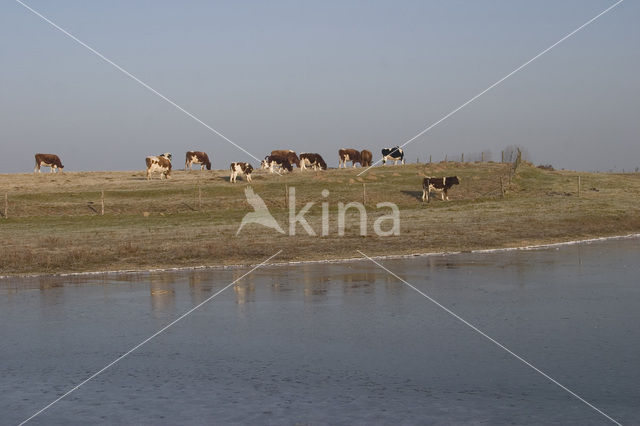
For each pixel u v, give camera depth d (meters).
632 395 7.09
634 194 50.16
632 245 25.66
